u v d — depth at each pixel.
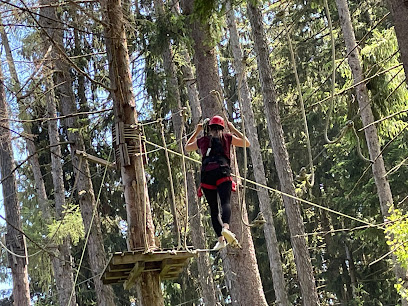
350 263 23.42
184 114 6.87
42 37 11.17
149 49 12.90
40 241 16.17
